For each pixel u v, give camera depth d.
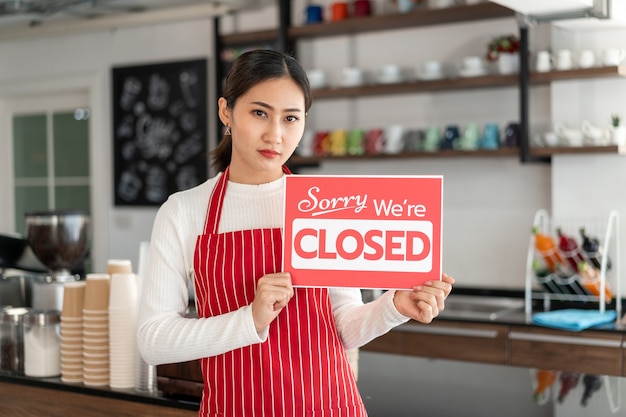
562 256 3.88
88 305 2.40
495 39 4.11
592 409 2.02
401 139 4.35
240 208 1.66
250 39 4.83
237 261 1.61
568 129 4.02
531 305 4.10
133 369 2.37
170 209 1.69
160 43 5.36
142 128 5.41
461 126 4.41
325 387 1.61
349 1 4.70
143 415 2.27
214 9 4.98
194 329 1.54
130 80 5.45
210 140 5.17
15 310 2.66
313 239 1.59
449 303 4.30
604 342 3.44
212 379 1.66
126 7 5.18
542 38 4.13
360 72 4.48
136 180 5.45
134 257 5.51
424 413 2.00
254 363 1.60
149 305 1.64
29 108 6.05
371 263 1.57
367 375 2.48
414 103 4.54
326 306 1.65
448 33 4.42
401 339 3.93
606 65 3.81
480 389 2.26
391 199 1.58
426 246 1.56
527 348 3.63
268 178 1.67
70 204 5.93
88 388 2.38
